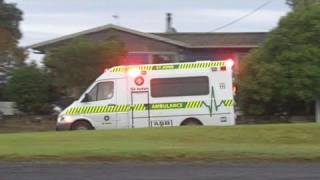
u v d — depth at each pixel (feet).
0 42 318.04
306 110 281.54
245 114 278.26
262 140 152.76
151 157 122.31
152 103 221.46
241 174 107.55
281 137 154.61
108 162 119.03
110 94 223.51
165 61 360.48
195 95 220.84
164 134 158.51
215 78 221.05
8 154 123.44
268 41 280.10
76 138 153.89
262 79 270.67
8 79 321.32
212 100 220.23
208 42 363.76
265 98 271.08
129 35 360.69
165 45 361.30
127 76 222.89
